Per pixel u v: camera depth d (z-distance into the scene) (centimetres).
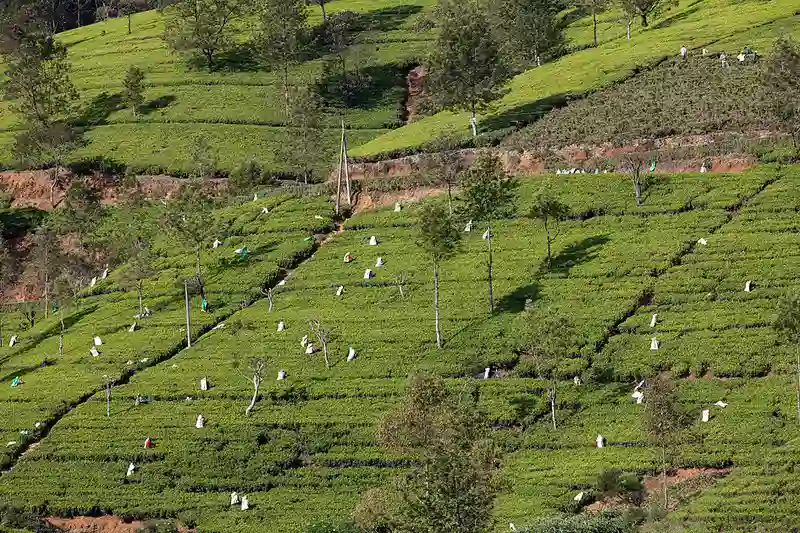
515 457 19325
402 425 17462
